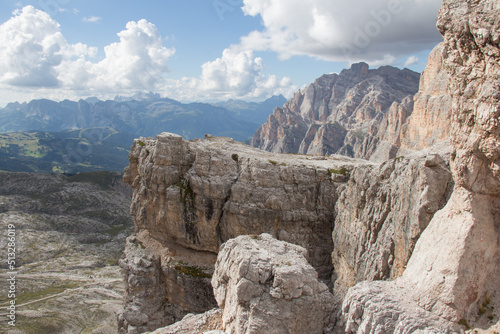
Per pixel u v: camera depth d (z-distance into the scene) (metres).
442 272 18.03
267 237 28.59
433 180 23.69
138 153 68.25
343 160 63.19
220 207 53.38
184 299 52.41
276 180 51.84
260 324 21.66
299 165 53.22
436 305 17.89
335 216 47.75
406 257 25.64
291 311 22.39
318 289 24.23
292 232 51.00
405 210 26.47
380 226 31.56
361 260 33.50
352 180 39.44
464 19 16.48
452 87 18.30
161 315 53.62
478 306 17.66
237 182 52.62
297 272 23.06
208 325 27.55
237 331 22.45
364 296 19.61
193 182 53.38
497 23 14.82
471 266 17.52
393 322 18.02
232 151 62.69
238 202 51.59
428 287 18.42
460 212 18.36
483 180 17.28
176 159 55.69
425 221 23.83
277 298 22.42
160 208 55.81
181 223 54.28
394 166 32.22
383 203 31.69
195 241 54.56
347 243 38.50
